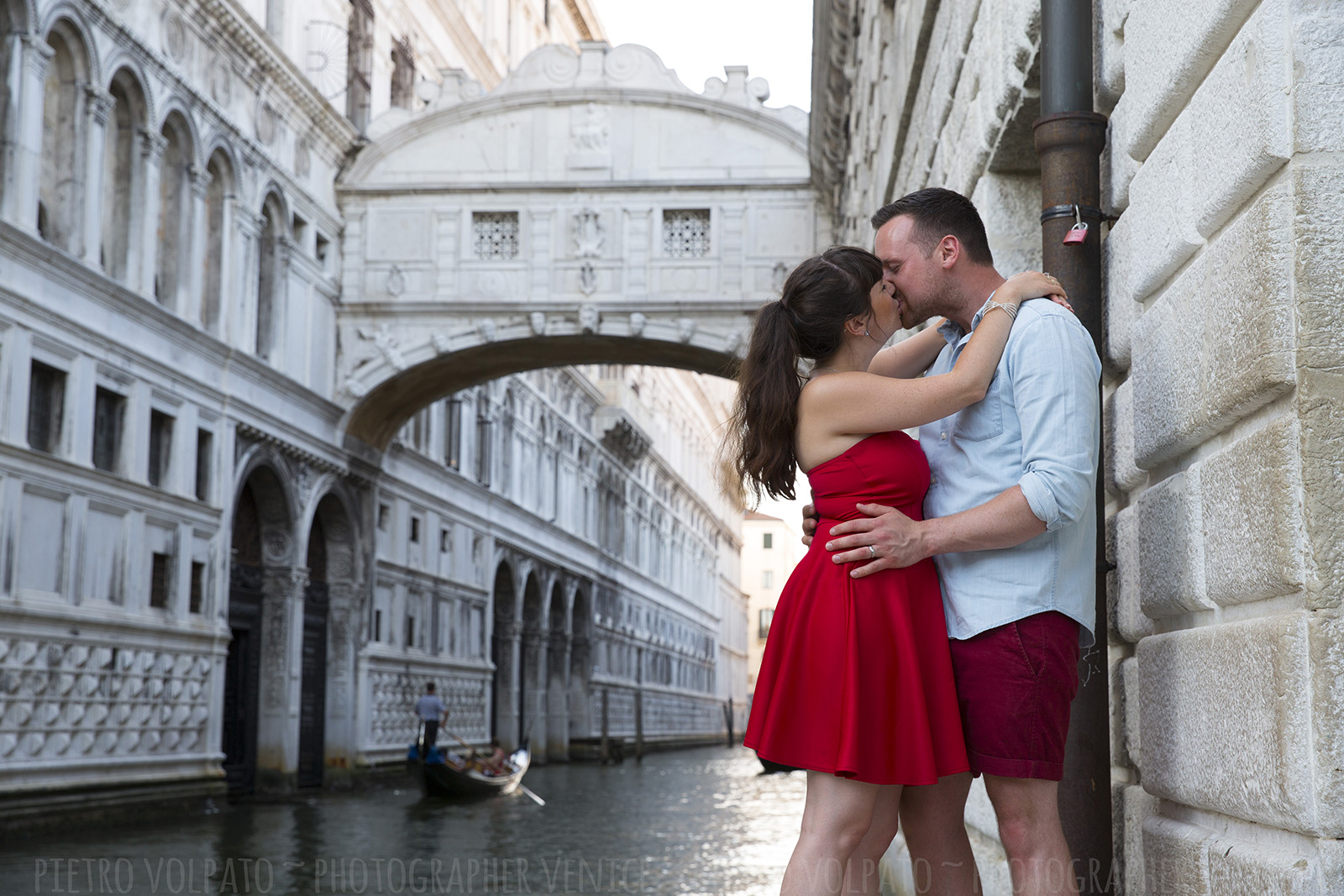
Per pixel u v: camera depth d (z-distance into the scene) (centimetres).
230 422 2094
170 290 1975
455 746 3153
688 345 2553
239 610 2259
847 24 1738
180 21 1948
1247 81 259
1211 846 281
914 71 957
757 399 326
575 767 4141
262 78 2223
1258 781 251
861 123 1658
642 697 5319
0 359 1515
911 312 335
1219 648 274
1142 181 342
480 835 1738
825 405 313
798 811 2248
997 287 328
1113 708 392
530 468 3888
